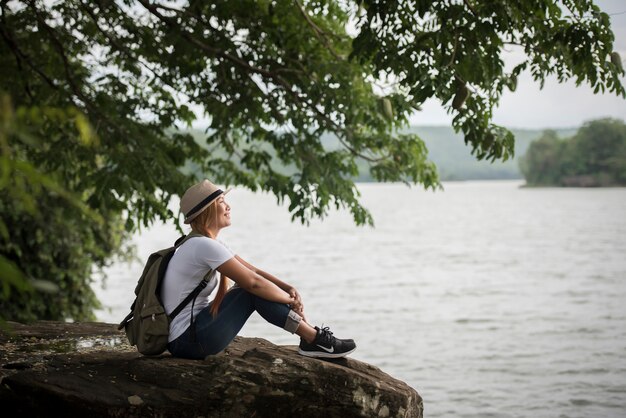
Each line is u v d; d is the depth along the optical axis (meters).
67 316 14.97
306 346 5.00
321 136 10.34
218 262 4.61
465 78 6.98
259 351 5.00
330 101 9.48
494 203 150.62
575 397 13.17
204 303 4.81
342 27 10.45
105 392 4.64
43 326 6.41
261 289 4.69
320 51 10.15
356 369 5.08
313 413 4.83
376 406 4.87
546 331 20.06
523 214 105.38
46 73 10.05
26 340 5.86
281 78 9.80
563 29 6.93
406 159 10.32
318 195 9.71
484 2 7.00
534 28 7.13
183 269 4.68
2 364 5.00
